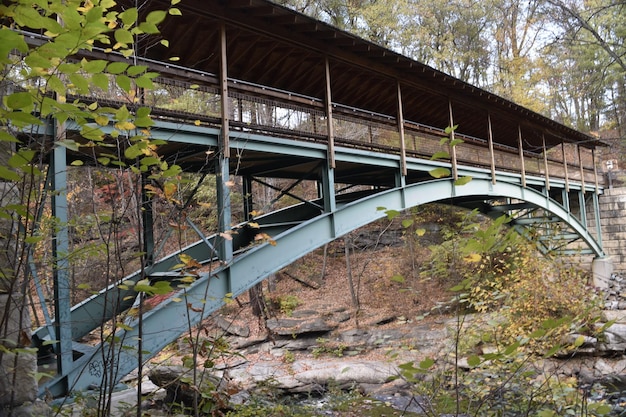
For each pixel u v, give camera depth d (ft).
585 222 62.34
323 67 28.17
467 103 39.81
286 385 35.91
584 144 63.26
